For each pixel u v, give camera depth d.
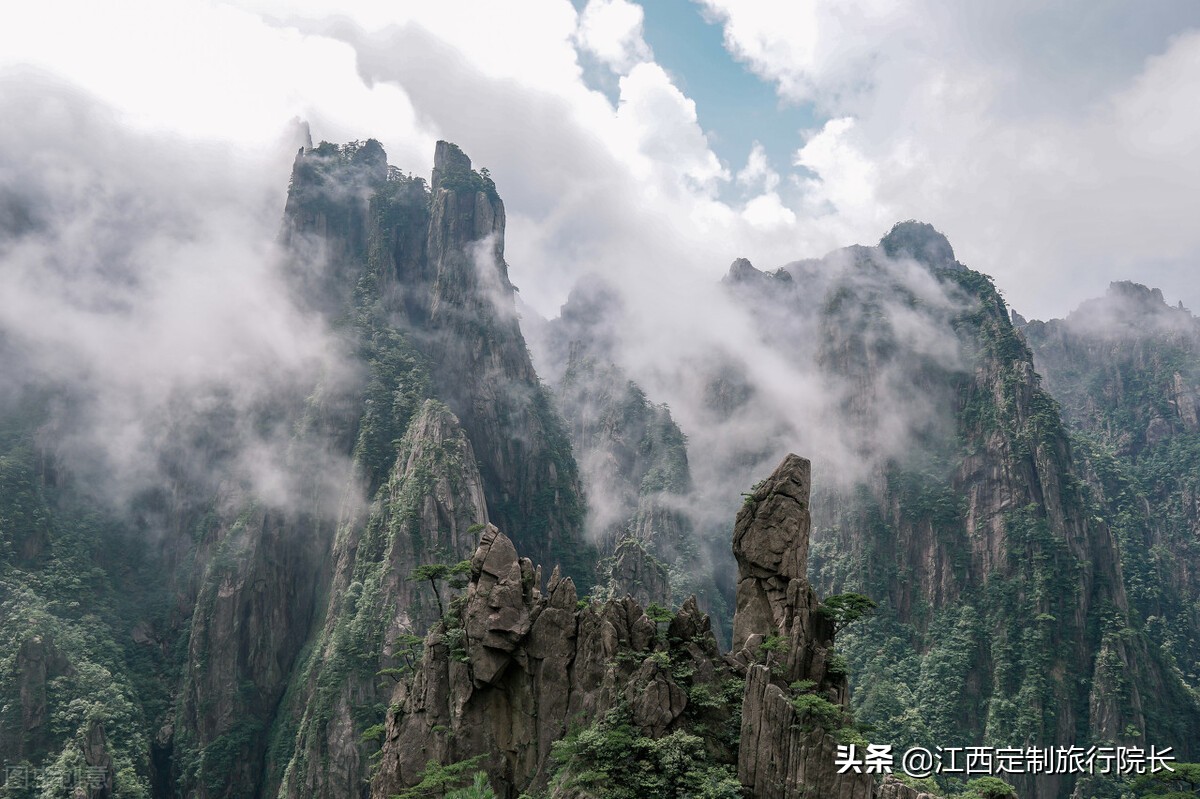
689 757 59.75
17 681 180.12
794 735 56.84
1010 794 62.69
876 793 63.69
